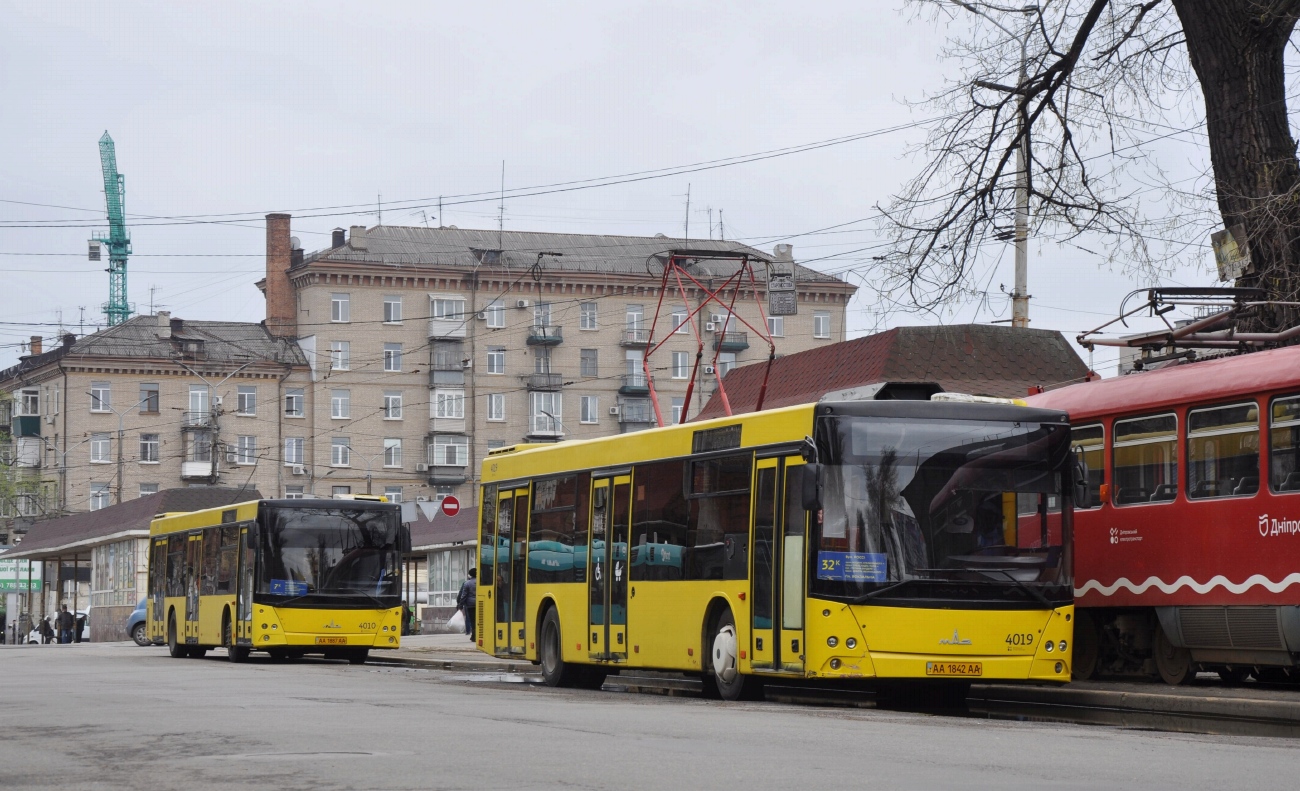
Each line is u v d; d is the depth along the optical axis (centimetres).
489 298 10231
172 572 3941
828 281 10288
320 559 3278
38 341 11150
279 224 10369
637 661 2041
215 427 8450
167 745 1172
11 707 1647
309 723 1373
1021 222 2569
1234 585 1731
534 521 2370
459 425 10175
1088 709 1723
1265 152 2212
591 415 10344
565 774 944
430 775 943
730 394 3859
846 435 1680
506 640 2433
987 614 1658
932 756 1053
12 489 9644
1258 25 2195
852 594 1648
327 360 10069
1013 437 1705
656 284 10319
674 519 1980
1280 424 1686
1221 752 1089
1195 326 1975
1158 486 1859
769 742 1164
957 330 3197
